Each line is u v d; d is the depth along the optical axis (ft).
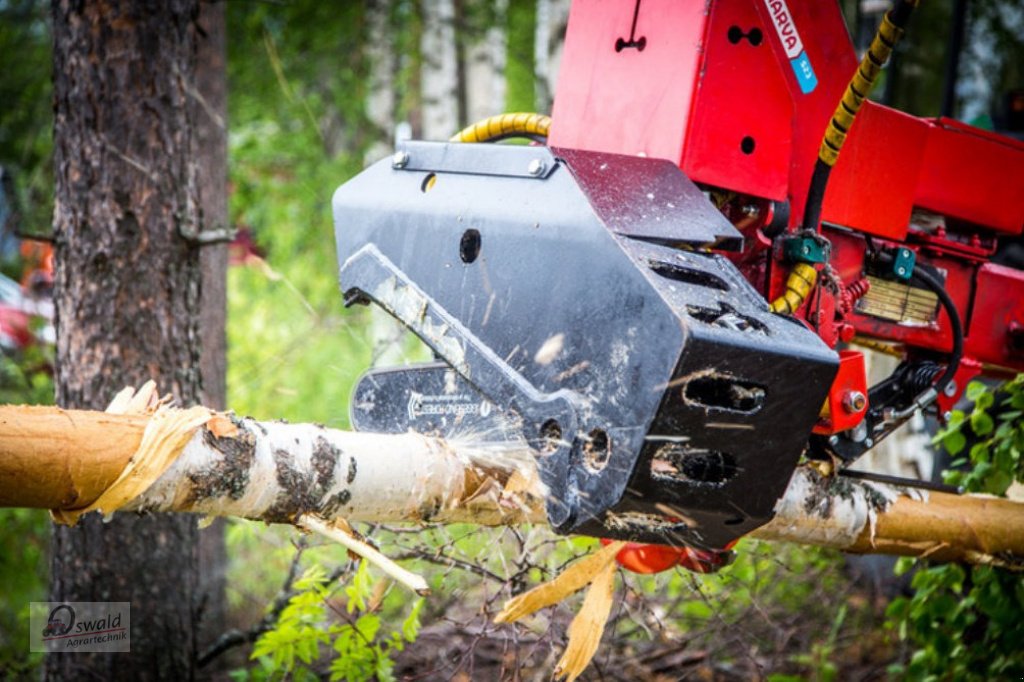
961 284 14.12
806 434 9.66
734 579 17.12
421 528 13.14
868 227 12.83
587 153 10.67
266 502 10.13
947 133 13.47
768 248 11.89
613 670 16.67
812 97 12.00
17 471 9.11
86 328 15.53
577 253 9.86
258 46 39.99
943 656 15.80
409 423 12.24
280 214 36.09
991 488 14.87
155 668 16.05
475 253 10.94
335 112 47.70
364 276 12.13
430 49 50.70
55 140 15.88
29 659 19.08
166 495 9.75
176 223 15.84
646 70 11.88
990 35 35.04
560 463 9.75
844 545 13.11
